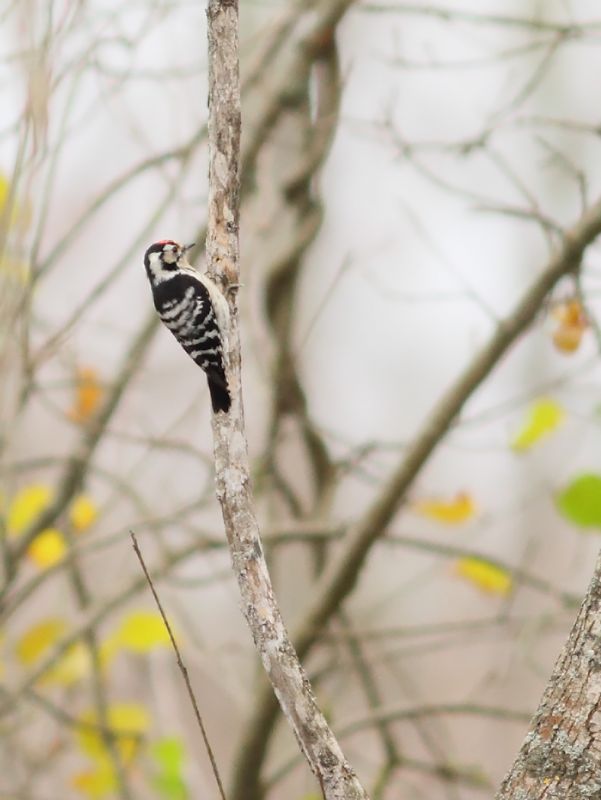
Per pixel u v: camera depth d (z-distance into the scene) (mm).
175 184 11531
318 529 11844
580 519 9781
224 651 13703
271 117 12359
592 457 13930
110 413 12000
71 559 11773
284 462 15820
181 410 16891
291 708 5512
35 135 8484
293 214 13281
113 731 12156
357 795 5352
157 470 15398
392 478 10625
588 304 10195
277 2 13234
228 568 11992
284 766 11883
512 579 11320
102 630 14688
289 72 12344
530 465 16781
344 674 13344
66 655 12234
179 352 17188
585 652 5367
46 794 15102
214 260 6891
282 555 15945
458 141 10406
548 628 11906
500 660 13297
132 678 15758
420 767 12227
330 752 5418
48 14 8289
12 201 8812
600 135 10281
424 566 19375
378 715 11633
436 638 19219
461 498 11812
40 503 12539
